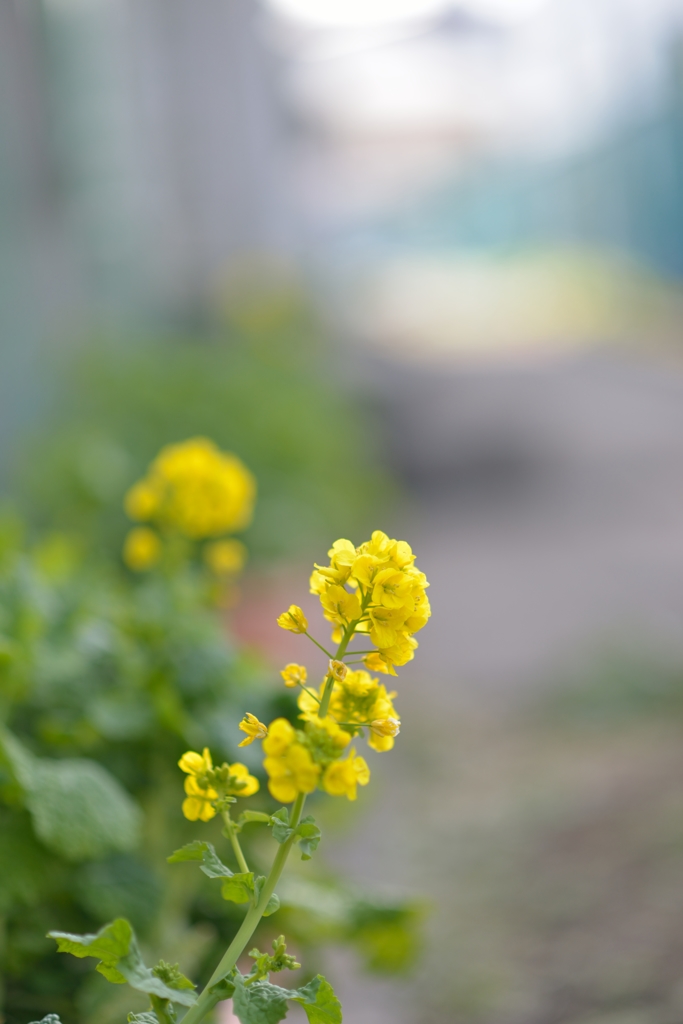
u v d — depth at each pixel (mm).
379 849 3123
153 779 1896
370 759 3756
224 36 14922
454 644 5453
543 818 3154
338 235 41688
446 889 2826
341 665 921
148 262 11617
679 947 2252
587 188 32344
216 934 1840
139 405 7105
